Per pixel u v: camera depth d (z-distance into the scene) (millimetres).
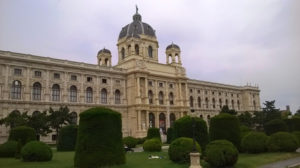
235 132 40812
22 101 71562
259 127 97375
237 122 41562
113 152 27375
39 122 57906
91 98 87312
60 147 50125
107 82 91688
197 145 31781
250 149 40375
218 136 40438
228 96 135500
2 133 66688
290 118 63562
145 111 94625
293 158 37594
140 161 32688
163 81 105062
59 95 79938
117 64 106562
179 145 31219
